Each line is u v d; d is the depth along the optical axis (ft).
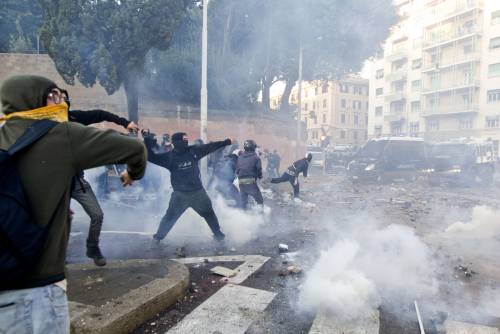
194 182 17.01
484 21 125.08
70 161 4.89
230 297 11.91
